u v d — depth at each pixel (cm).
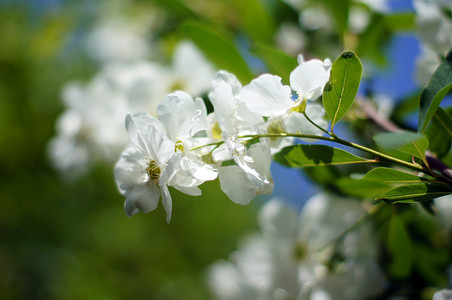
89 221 122
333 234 43
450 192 31
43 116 118
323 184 39
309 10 53
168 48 57
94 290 122
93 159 48
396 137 30
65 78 117
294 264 44
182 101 32
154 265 132
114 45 71
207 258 137
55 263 120
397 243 41
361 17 48
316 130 33
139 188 32
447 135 33
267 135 32
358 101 40
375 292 42
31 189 117
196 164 32
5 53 116
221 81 32
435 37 39
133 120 32
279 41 51
